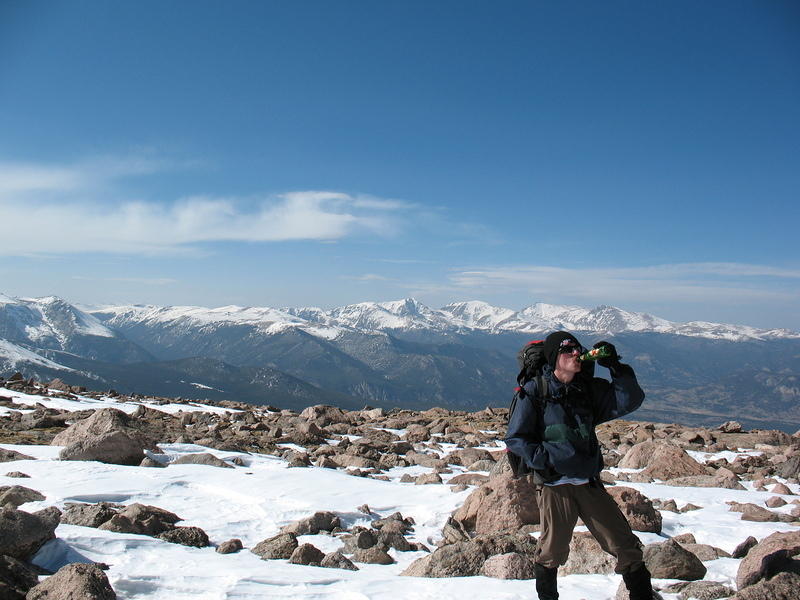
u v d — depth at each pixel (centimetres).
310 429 1444
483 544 552
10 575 419
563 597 453
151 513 609
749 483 1098
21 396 1947
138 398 2350
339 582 482
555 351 400
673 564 508
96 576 403
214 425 1522
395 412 2334
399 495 792
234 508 699
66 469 805
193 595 433
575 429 398
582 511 412
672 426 1933
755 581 456
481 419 2088
